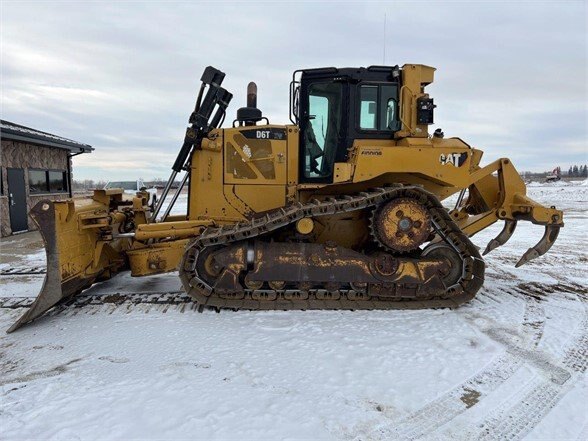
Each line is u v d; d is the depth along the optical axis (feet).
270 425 9.36
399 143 18.13
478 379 11.60
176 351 13.15
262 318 15.93
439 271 17.28
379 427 9.43
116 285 20.93
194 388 10.87
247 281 17.03
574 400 10.66
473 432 9.36
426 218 16.89
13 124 43.50
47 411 9.83
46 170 47.21
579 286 21.17
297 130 18.76
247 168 18.94
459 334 14.62
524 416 9.98
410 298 17.58
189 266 16.88
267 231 16.84
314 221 18.29
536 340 14.25
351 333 14.60
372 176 16.66
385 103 18.29
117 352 13.14
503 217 19.29
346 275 16.92
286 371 11.86
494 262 27.22
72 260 16.46
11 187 41.01
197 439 8.82
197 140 18.70
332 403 10.28
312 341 13.91
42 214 15.29
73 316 16.38
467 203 21.76
